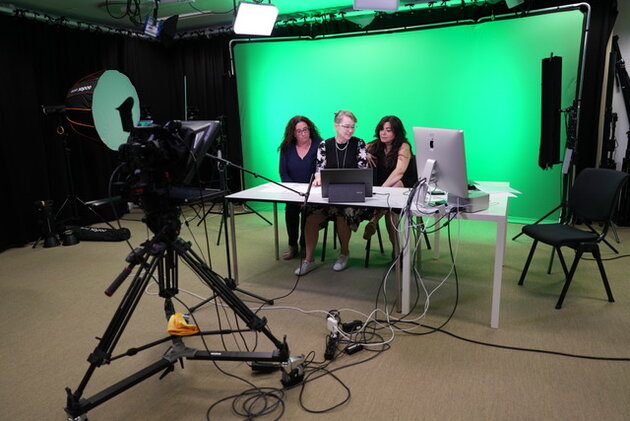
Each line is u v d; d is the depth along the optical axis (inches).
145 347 72.7
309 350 83.7
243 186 201.0
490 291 108.7
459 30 171.3
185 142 64.8
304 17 188.2
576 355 79.4
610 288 105.2
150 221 67.4
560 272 119.3
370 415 65.6
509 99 169.5
